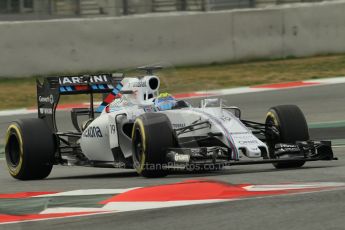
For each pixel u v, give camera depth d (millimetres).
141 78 32562
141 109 31688
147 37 77000
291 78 70438
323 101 58000
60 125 53875
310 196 22906
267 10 80938
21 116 58094
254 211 21234
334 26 83125
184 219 20844
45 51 73625
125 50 76250
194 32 78688
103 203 23828
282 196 23125
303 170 29703
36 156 32938
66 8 79875
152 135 28609
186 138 30312
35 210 23688
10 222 21969
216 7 83750
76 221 21438
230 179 27703
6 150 34406
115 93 33938
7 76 72625
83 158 34594
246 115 54219
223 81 70188
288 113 31031
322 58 80938
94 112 35281
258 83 68750
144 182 28266
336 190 23688
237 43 80250
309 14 82125
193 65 78688
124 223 20828
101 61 75438
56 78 35188
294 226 19328
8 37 72438
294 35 81875
